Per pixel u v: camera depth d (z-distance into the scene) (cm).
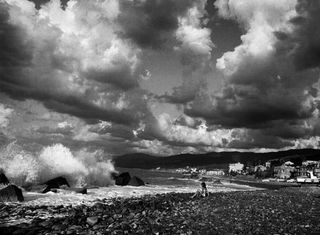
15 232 1495
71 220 1794
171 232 1634
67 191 3484
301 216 2291
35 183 3809
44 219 1892
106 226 1691
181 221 1956
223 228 1794
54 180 3819
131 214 2128
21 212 2102
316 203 3281
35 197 2984
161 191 4866
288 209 2683
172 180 10544
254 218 2162
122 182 5453
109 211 2258
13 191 2664
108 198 3250
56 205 2511
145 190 4828
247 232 1706
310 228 1845
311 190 6550
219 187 7625
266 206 2877
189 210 2531
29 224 1711
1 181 3378
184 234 1597
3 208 2188
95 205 2550
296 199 3697
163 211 2409
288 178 18825
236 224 1922
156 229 1673
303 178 15100
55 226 1638
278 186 11150
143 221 1883
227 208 2692
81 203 2731
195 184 8494
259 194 4491
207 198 3675
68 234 1512
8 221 1825
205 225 1859
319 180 14100
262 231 1734
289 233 1694
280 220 2092
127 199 3181
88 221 1758
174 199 3459
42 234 1494
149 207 2597
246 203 3112
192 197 3859
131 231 1609
